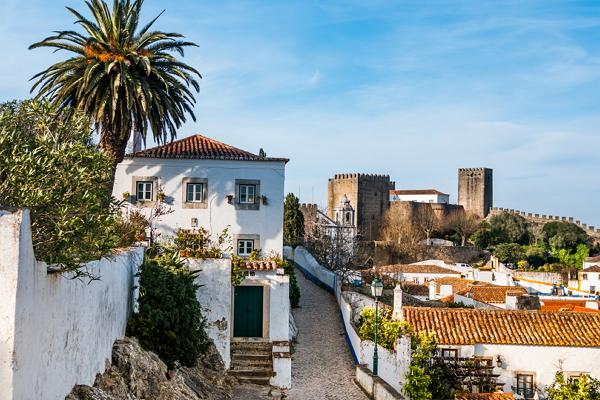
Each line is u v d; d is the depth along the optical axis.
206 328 25.98
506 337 28.56
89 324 15.02
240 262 29.16
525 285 77.12
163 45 30.55
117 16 29.38
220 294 26.25
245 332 29.16
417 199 156.38
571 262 109.50
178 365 21.33
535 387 28.03
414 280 77.25
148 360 18.61
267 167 33.44
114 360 17.33
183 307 21.88
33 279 11.09
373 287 26.11
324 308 40.66
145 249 24.69
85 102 28.80
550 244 119.44
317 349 31.84
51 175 13.40
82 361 14.47
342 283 42.06
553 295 63.03
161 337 20.78
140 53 29.75
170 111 30.12
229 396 23.25
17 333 10.38
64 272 13.01
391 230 117.38
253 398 23.45
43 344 11.73
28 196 12.52
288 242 69.31
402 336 25.95
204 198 32.94
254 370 26.11
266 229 33.19
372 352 28.41
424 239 126.25
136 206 32.41
